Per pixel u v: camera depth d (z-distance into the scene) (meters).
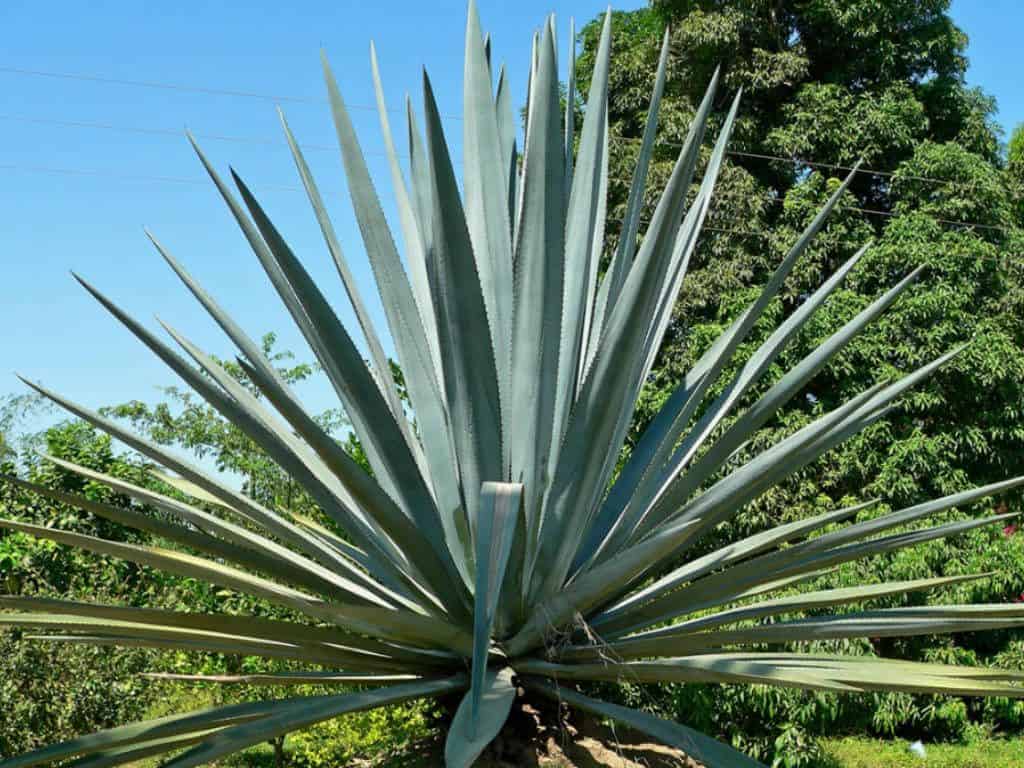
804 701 8.45
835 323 10.68
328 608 3.21
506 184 4.19
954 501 3.92
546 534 3.73
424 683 3.66
